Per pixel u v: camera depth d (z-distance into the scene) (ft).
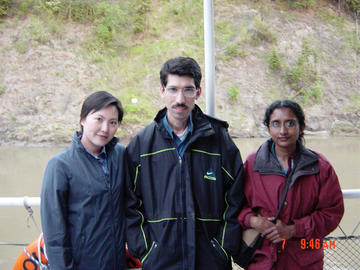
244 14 108.58
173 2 106.73
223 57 95.76
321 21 111.86
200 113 6.11
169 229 5.69
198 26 100.48
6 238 20.53
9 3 95.04
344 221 20.45
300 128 6.15
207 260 5.74
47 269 6.57
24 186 39.88
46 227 5.50
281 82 93.71
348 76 98.53
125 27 99.04
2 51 87.30
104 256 5.78
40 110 78.84
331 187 5.81
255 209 6.20
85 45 92.53
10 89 81.56
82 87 84.02
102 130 5.74
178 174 5.81
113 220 5.93
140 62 90.89
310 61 97.91
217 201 5.91
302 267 5.84
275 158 6.13
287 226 5.75
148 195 5.90
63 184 5.57
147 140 6.01
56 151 63.98
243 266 6.28
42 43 89.56
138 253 5.89
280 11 112.88
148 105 79.56
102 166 5.99
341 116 87.76
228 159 6.05
